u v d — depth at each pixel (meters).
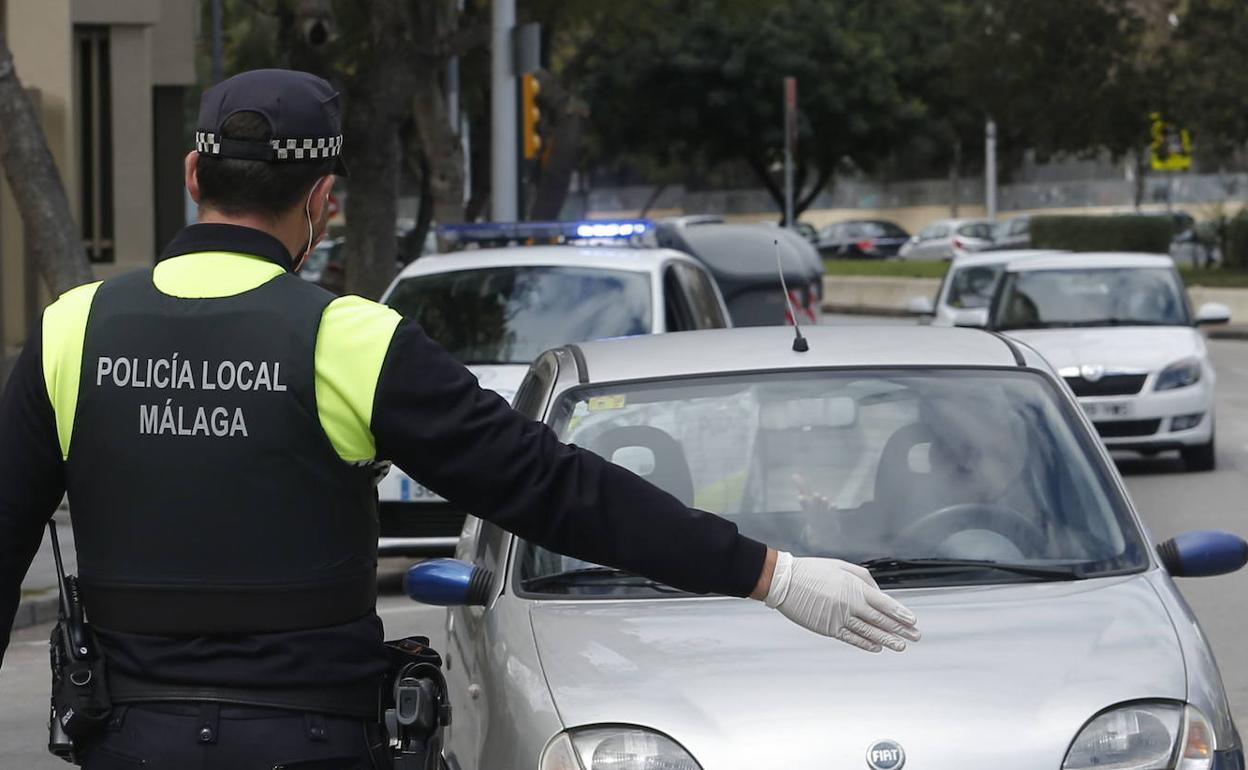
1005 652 11.41
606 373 14.72
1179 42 107.19
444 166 68.25
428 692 7.66
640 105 144.75
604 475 7.52
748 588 7.56
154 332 7.49
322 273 77.06
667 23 79.06
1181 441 40.72
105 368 7.49
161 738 7.29
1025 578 13.02
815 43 144.12
